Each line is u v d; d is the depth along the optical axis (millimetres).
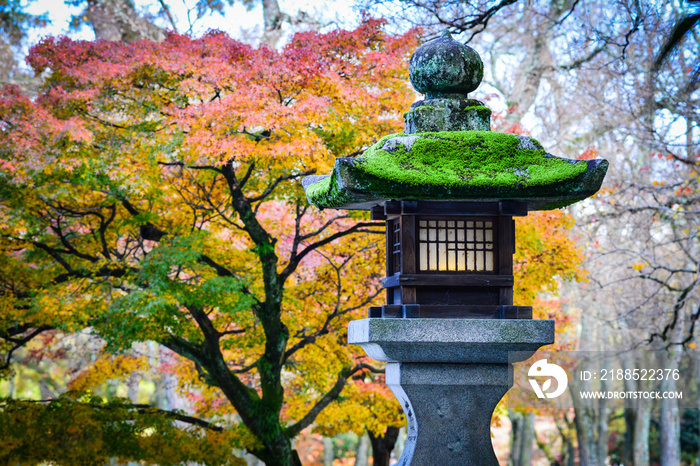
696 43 13812
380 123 13250
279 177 13570
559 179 6242
